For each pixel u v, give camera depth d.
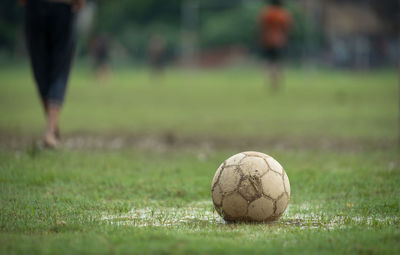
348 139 20.81
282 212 8.91
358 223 8.84
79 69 105.69
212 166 14.61
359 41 125.75
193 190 11.66
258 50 118.12
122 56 118.88
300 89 54.22
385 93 48.94
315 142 20.17
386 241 7.43
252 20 117.56
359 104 37.88
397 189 11.55
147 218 9.37
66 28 15.73
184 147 18.86
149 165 14.63
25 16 15.73
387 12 130.75
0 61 107.81
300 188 12.02
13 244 7.17
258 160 8.88
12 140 19.34
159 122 27.61
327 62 121.62
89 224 8.55
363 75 96.50
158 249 6.90
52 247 7.02
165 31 121.19
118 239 7.40
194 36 120.94
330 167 14.39
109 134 22.42
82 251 6.82
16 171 12.70
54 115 15.73
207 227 8.55
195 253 6.78
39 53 15.85
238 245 7.18
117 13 122.38
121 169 13.77
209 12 126.44
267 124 26.64
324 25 125.94
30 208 9.63
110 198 10.99
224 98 44.34
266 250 6.96
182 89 56.41
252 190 8.65
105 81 71.75
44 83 16.05
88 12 116.62
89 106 36.88
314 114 31.44
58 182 12.02
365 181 12.30
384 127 24.78
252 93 49.56
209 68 118.38
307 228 8.45
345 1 130.88
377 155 16.47
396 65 119.00
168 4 124.56
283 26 49.84
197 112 33.31
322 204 10.60
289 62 116.94
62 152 15.56
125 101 41.44
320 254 6.83
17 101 38.31
